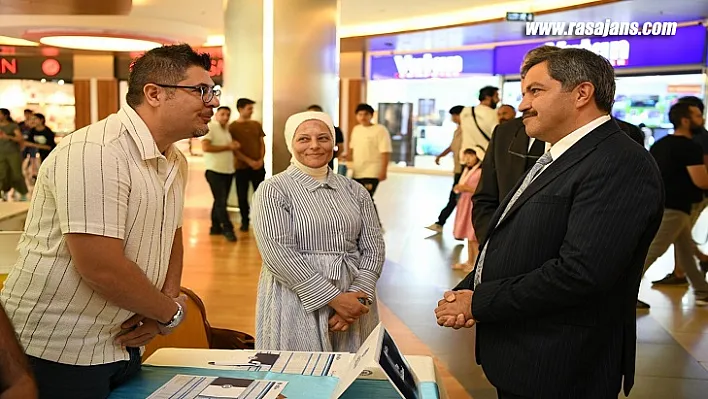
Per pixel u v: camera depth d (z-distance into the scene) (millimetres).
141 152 1359
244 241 6633
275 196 2166
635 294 1651
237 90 7141
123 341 1444
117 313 1389
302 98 5633
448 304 1677
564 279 1473
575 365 1565
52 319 1349
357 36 11234
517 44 11469
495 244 1697
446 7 9062
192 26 11258
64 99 15031
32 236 1356
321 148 2189
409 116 15359
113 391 1449
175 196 1502
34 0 7695
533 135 1660
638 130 2662
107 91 14383
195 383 1483
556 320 1573
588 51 1603
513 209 1645
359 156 7125
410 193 11578
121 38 11047
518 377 1611
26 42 13008
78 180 1259
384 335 1446
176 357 1684
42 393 1359
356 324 2213
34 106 15000
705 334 3969
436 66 13055
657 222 1550
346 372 1414
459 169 7648
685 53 8914
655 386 3197
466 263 5793
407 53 13461
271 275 2207
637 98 10266
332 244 2170
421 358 1682
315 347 2104
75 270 1326
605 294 1566
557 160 1596
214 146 6715
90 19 10406
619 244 1446
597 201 1468
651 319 4250
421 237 7316
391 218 8758
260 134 7039
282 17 5500
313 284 2080
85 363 1372
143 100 1394
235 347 2396
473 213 2686
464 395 3092
